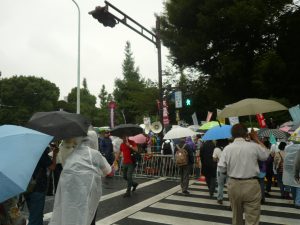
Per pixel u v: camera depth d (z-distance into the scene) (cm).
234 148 508
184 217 770
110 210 839
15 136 310
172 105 3269
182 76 3444
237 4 2309
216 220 743
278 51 2430
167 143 1481
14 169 271
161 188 1148
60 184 469
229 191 510
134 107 5041
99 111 8269
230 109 707
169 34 2856
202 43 2622
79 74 2553
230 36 2598
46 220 745
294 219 752
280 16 2427
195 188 1146
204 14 2591
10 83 7375
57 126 480
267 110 694
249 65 2528
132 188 1147
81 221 455
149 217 771
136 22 1227
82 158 478
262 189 910
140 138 1477
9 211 342
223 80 2648
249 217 496
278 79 2339
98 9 1042
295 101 2386
